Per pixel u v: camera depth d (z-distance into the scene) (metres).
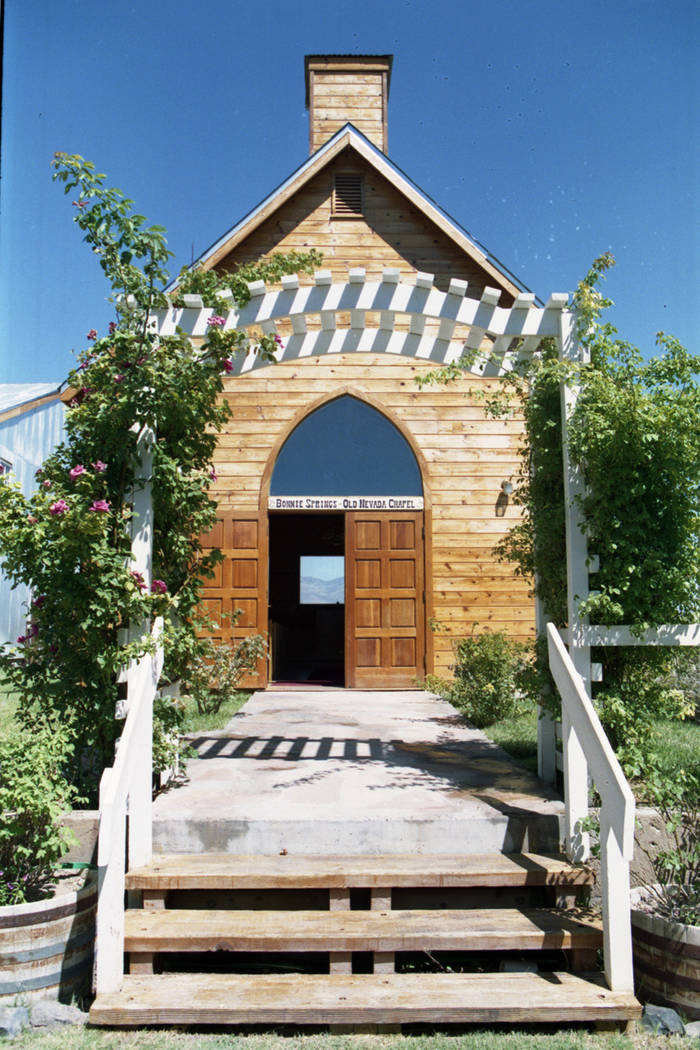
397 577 11.89
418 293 5.57
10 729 7.88
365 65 13.59
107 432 5.30
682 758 6.71
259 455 11.95
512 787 5.66
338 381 12.02
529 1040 3.75
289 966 4.62
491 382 12.04
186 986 3.99
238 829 4.85
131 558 5.30
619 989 3.96
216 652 9.59
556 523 5.58
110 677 5.20
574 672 4.54
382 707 10.03
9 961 3.92
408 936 4.18
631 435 5.00
